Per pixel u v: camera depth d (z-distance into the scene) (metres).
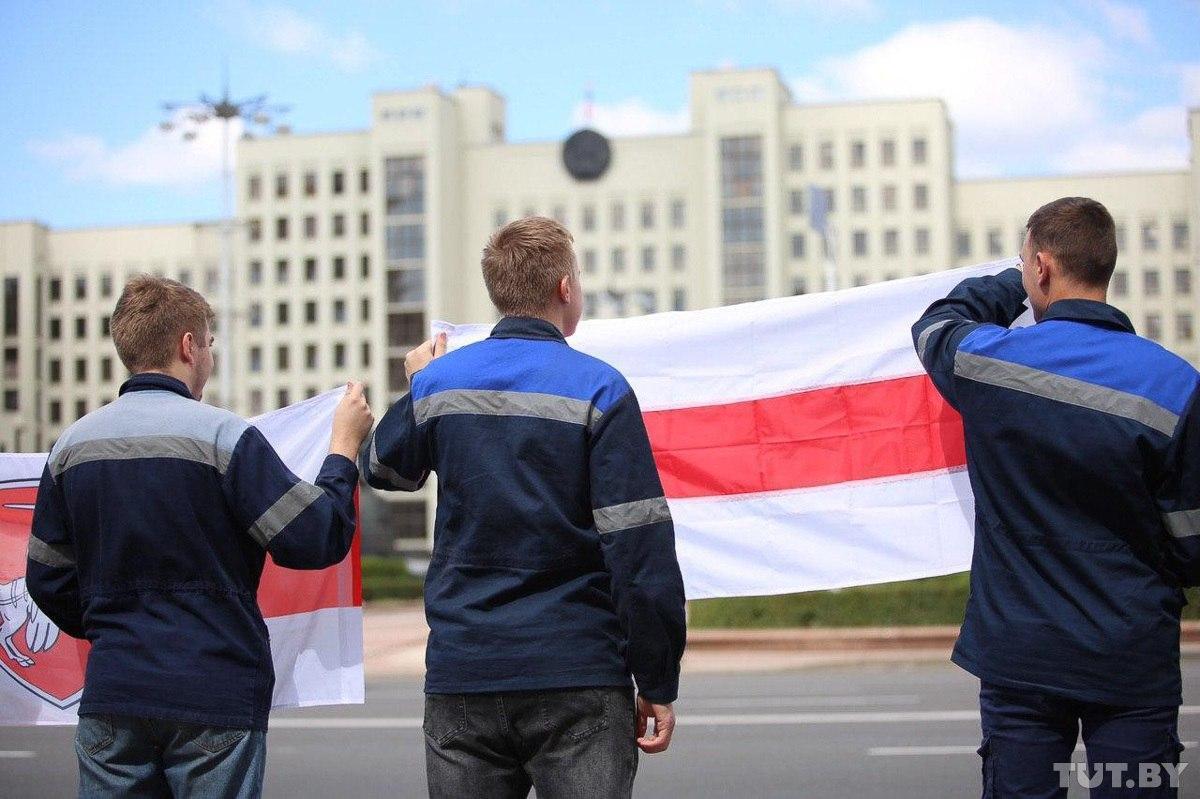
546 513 3.23
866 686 13.97
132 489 3.47
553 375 3.32
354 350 102.44
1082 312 3.35
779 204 96.25
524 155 101.44
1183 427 3.16
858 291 4.60
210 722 3.40
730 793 7.51
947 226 96.50
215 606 3.47
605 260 99.00
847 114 97.38
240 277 104.88
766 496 4.55
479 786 3.25
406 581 39.75
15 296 110.25
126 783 3.41
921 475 4.48
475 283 102.06
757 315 4.64
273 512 3.47
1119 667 3.14
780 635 19.19
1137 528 3.20
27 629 4.62
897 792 7.47
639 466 3.23
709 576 4.55
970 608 3.39
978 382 3.36
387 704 12.95
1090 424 3.19
